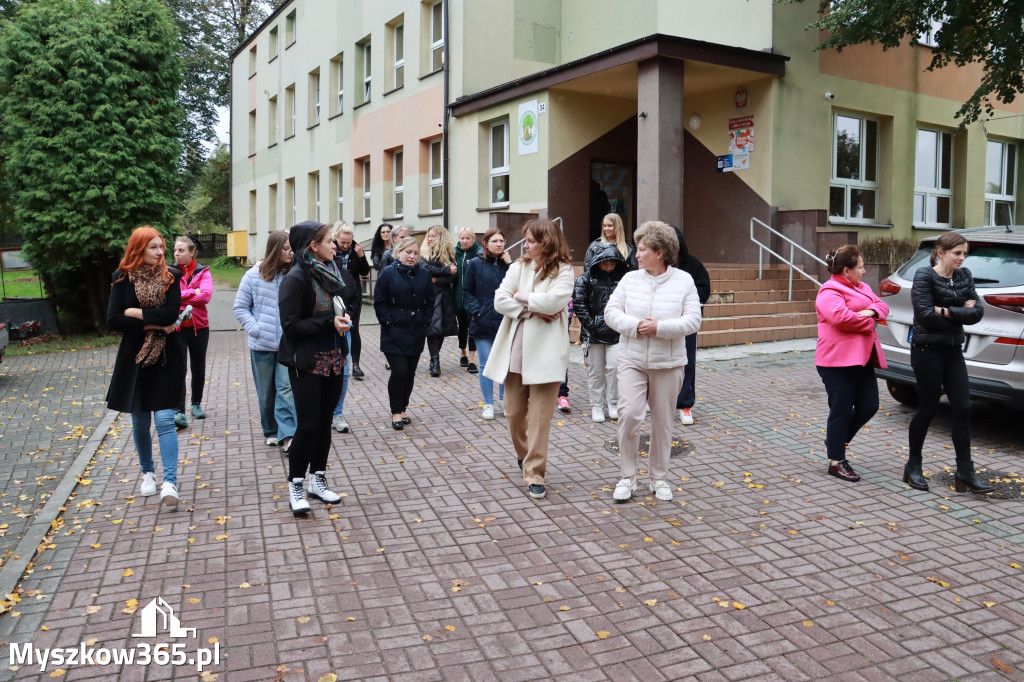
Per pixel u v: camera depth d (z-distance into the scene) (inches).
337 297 203.9
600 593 157.9
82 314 621.3
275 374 260.5
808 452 258.4
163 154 596.1
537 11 716.7
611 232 288.8
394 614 149.4
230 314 718.5
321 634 142.0
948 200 693.3
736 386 357.4
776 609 151.3
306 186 1047.6
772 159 541.0
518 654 135.3
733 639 140.3
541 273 208.8
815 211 521.0
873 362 226.7
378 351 483.2
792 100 548.7
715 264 550.9
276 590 159.5
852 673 129.5
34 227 563.8
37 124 563.8
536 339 212.8
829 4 522.0
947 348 215.9
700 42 489.7
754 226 555.8
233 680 127.1
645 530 191.0
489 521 197.3
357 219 904.3
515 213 551.2
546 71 558.3
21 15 571.5
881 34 493.7
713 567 169.9
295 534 189.2
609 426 294.2
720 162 576.7
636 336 200.8
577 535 188.1
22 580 164.7
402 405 291.0
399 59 817.5
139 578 165.2
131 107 576.7
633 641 139.6
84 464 249.6
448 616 148.6
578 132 591.5
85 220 563.2
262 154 1209.4
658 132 488.1
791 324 493.7
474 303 301.9
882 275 509.0
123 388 204.8
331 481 230.5
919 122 650.2
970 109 498.9
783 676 128.6
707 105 584.7
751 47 548.7
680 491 220.5
